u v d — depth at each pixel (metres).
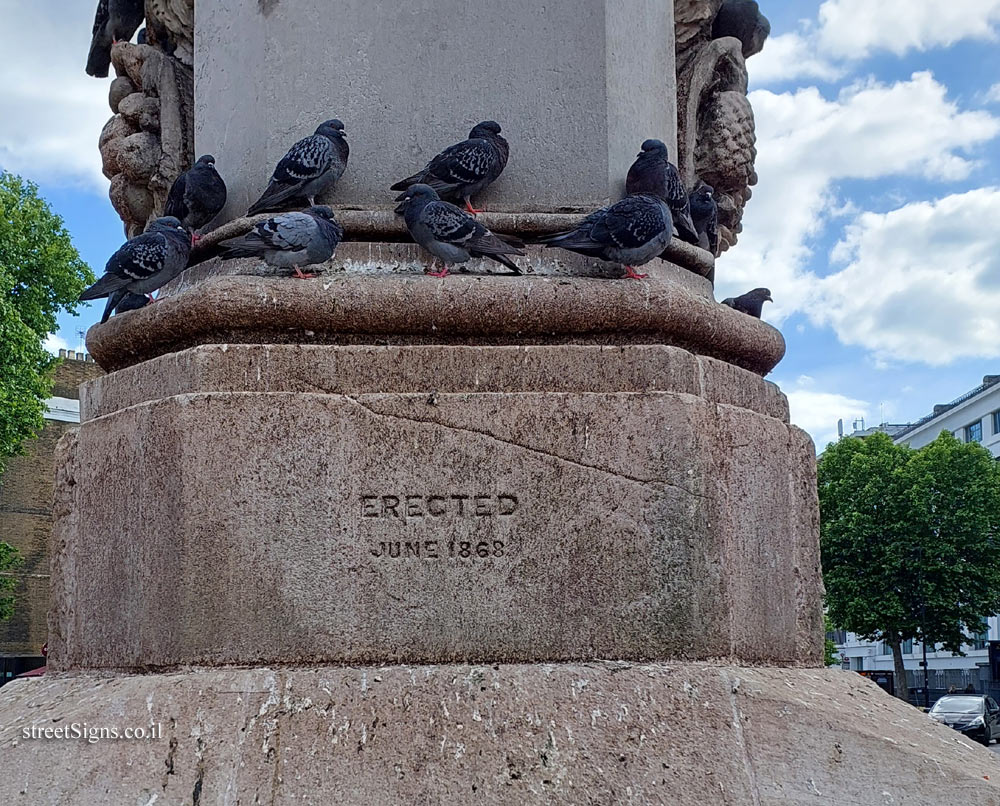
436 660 3.91
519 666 3.86
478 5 4.68
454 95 4.64
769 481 4.47
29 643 39.47
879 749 3.75
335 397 4.01
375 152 4.60
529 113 4.63
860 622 42.47
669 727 3.69
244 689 3.69
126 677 3.96
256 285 4.14
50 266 30.38
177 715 3.63
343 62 4.66
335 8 4.70
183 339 4.30
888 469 42.91
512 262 4.34
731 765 3.64
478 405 4.03
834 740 3.75
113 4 6.00
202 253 4.75
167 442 4.02
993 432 63.06
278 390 4.03
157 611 3.98
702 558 4.02
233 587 3.90
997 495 42.03
